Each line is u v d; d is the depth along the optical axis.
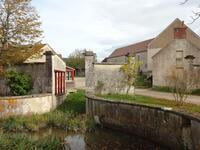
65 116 15.27
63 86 21.17
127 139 12.04
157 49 42.62
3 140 9.55
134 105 12.51
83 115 15.67
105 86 18.78
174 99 16.70
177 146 9.69
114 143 11.42
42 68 18.47
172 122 9.98
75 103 19.17
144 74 42.94
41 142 10.02
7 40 16.66
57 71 19.45
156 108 11.02
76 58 55.09
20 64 18.98
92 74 18.53
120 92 19.19
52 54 18.27
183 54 28.62
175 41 28.89
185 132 9.11
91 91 18.47
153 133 11.27
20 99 15.94
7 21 16.59
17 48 17.03
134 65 19.25
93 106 15.70
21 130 13.51
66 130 13.74
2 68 16.80
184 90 14.68
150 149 10.39
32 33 17.27
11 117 15.02
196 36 41.97
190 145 8.86
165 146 10.48
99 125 14.88
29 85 18.25
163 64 29.00
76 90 25.61
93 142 11.62
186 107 12.73
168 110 10.23
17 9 16.73
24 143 9.62
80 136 12.68
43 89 18.45
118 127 13.68
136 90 26.89
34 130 13.56
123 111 13.28
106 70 18.89
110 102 14.18
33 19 20.20
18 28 16.81
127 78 19.28
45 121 14.65
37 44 17.66
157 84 29.11
